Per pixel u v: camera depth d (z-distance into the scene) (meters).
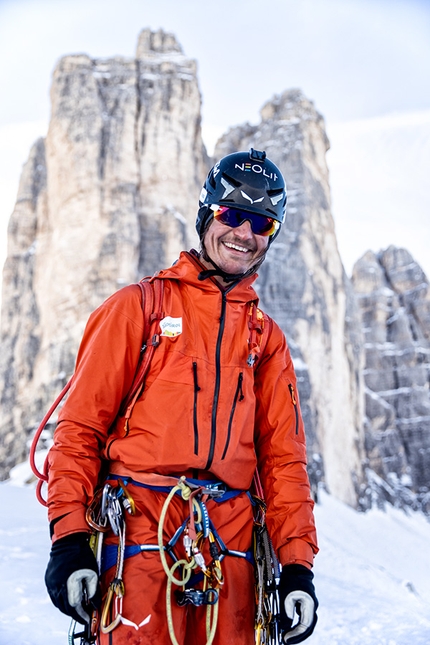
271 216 2.32
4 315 44.03
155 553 1.99
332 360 46.56
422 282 68.06
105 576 2.00
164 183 42.53
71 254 39.81
